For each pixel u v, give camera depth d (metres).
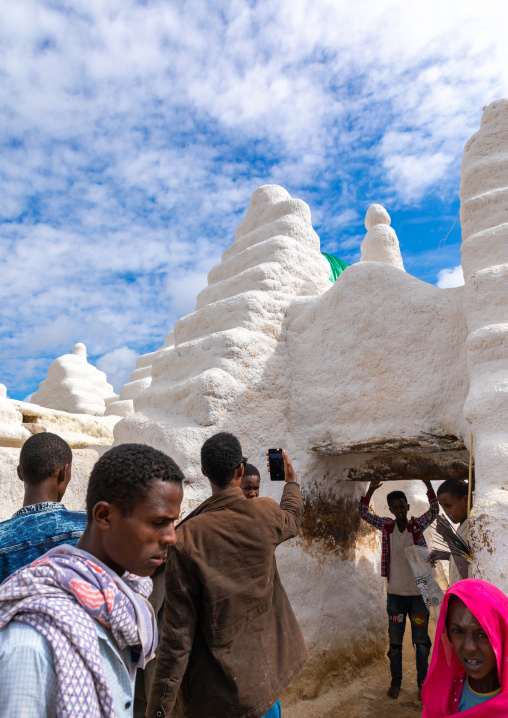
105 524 1.31
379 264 5.10
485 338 3.60
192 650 2.19
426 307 4.55
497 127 4.57
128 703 1.22
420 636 4.80
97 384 14.88
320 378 5.17
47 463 2.21
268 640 2.29
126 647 1.29
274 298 5.69
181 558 2.16
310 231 6.50
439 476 4.84
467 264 4.11
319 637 4.82
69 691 1.02
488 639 1.77
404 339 4.62
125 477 1.30
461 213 4.46
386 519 5.20
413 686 5.03
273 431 5.07
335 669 4.92
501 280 3.79
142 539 1.31
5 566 1.93
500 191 4.22
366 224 8.96
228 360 4.99
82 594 1.16
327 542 5.20
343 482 5.59
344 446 4.80
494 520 2.82
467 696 1.89
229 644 2.14
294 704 4.48
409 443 4.39
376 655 5.57
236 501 2.41
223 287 6.16
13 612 1.08
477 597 1.82
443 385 4.30
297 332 5.55
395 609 4.91
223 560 2.21
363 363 4.84
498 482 3.10
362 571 5.72
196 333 5.95
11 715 0.97
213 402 4.69
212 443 2.50
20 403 6.68
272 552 2.38
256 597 2.25
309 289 6.10
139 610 1.29
